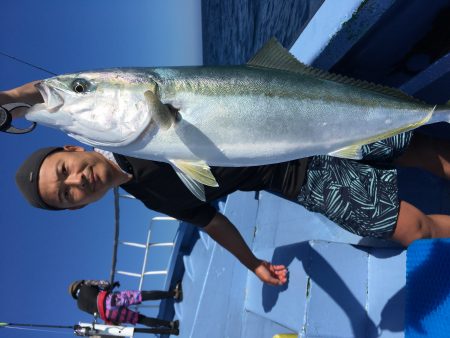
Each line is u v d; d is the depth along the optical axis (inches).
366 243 39.8
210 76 27.0
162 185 34.0
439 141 38.5
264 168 36.4
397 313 37.3
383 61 36.4
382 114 28.7
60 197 32.7
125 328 51.4
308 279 37.7
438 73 31.5
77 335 50.8
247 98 26.9
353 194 34.0
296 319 38.1
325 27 35.8
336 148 28.8
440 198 42.5
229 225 40.7
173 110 26.5
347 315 37.8
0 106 26.8
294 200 37.4
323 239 44.9
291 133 27.6
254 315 48.4
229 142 27.0
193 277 60.9
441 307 28.3
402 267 38.8
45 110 27.3
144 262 59.6
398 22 31.8
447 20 31.5
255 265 41.3
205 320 52.6
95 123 27.1
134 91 26.6
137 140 27.0
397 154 34.9
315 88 27.9
